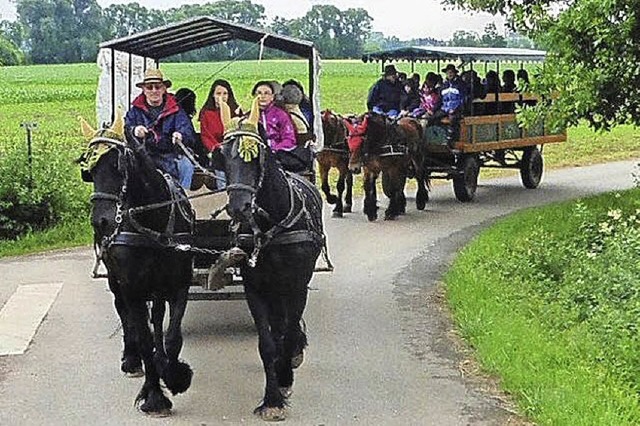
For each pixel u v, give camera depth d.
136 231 7.34
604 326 8.89
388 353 9.13
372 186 17.42
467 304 10.55
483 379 8.27
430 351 9.20
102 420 7.32
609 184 22.67
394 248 14.78
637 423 6.79
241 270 7.49
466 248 14.05
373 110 18.31
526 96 20.95
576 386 7.47
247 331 9.94
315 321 10.41
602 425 6.49
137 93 12.71
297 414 7.39
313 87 10.59
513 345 8.70
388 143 17.12
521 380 7.80
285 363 7.62
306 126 10.20
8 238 16.67
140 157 7.38
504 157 21.78
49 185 16.92
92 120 36.75
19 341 9.76
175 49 12.46
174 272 7.55
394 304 11.21
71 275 13.23
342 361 8.86
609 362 8.24
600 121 14.93
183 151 8.97
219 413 7.44
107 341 9.71
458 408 7.50
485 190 21.80
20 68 75.56
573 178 23.95
